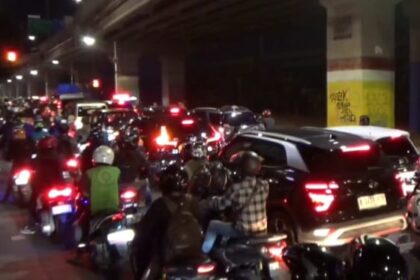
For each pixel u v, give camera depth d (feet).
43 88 380.78
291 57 170.81
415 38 96.73
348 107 74.33
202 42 192.85
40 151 30.25
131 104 97.81
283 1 99.91
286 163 25.64
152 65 243.40
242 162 20.21
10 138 39.96
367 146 25.20
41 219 30.17
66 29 209.97
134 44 180.04
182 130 55.47
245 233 19.06
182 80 189.06
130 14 122.01
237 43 198.29
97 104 85.05
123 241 22.72
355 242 14.12
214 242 19.71
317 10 112.68
